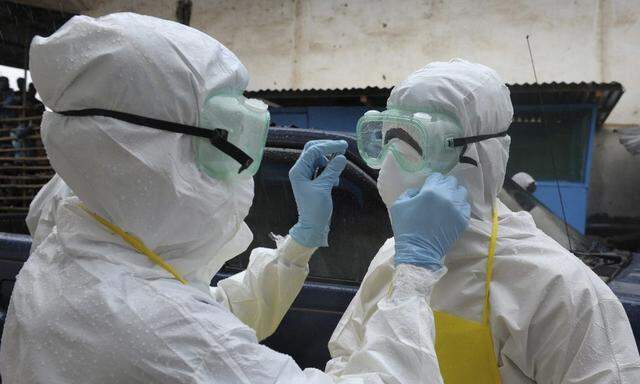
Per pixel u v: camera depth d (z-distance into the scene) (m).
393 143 1.53
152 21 1.24
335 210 2.48
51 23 10.02
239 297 1.74
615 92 6.78
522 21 8.61
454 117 1.49
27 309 1.17
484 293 1.45
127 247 1.23
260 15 9.81
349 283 2.40
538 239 1.48
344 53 9.47
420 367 1.20
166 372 1.07
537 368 1.39
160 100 1.17
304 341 2.33
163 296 1.14
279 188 2.58
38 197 1.73
